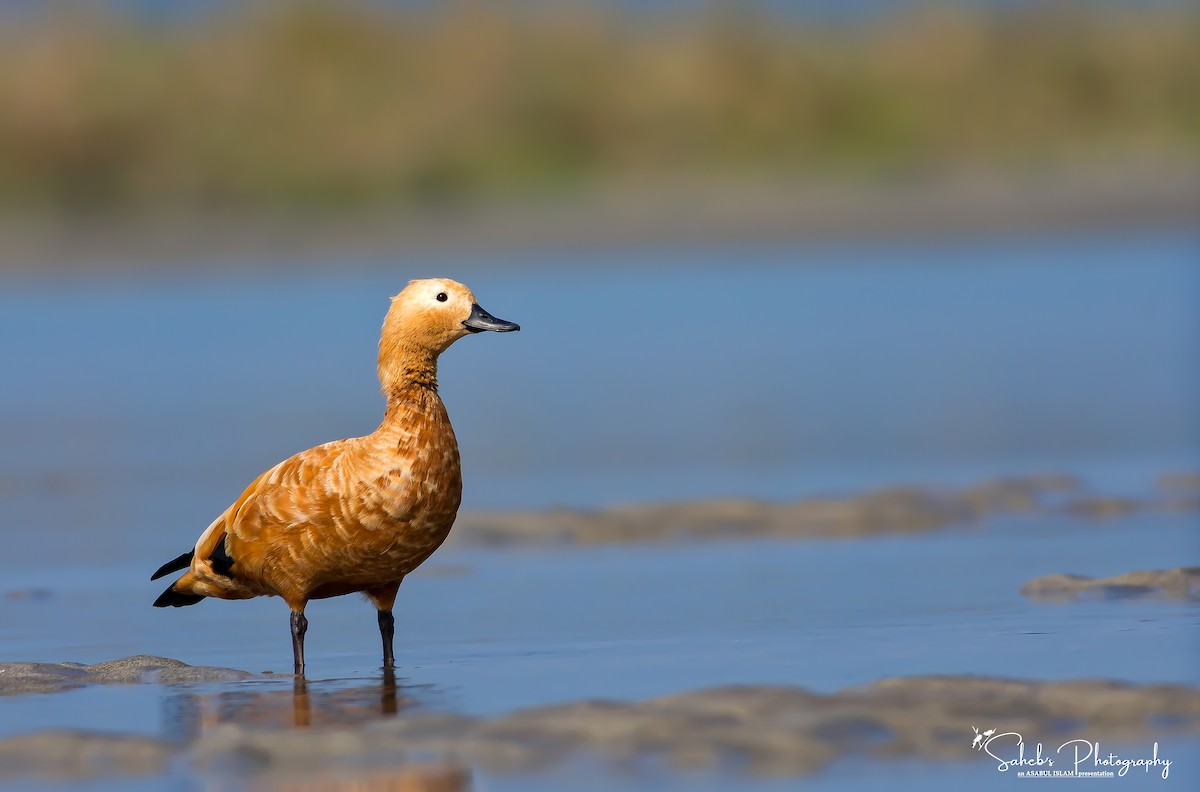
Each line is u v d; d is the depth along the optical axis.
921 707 7.04
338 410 18.34
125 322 25.67
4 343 24.22
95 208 36.16
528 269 30.28
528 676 8.20
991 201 34.91
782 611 9.65
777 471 14.55
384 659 8.93
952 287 26.47
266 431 17.22
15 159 37.62
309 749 6.87
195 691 8.24
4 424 18.25
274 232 33.94
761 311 25.27
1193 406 16.83
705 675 7.99
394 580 9.02
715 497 13.23
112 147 38.28
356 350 22.72
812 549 11.62
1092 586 9.90
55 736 7.17
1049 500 12.94
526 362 22.00
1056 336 22.00
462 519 12.81
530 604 10.21
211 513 13.60
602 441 16.44
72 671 8.69
